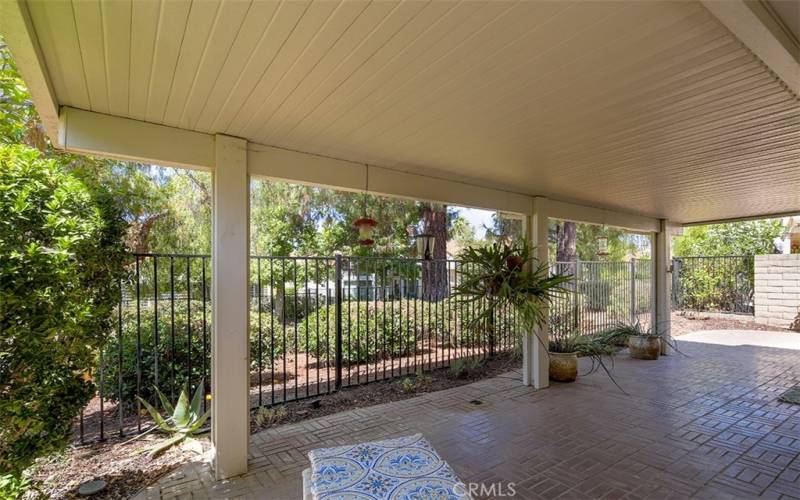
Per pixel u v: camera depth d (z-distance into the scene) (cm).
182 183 584
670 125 263
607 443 330
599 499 251
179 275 571
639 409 411
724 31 159
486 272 454
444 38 164
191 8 144
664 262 718
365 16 149
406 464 172
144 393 395
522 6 143
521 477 277
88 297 243
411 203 831
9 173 201
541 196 501
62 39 164
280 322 601
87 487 260
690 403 429
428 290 668
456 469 289
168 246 561
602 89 211
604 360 637
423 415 397
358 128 271
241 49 173
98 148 244
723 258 1025
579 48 172
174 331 402
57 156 392
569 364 513
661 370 574
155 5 142
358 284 515
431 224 854
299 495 259
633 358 651
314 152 325
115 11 146
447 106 234
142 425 359
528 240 462
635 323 762
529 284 438
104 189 285
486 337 614
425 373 549
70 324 210
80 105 233
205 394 408
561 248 1095
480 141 297
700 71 192
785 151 316
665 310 714
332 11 146
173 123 262
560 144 302
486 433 353
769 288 936
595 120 254
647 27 156
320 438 345
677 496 254
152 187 532
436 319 594
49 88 203
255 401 433
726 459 302
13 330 187
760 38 154
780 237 1080
